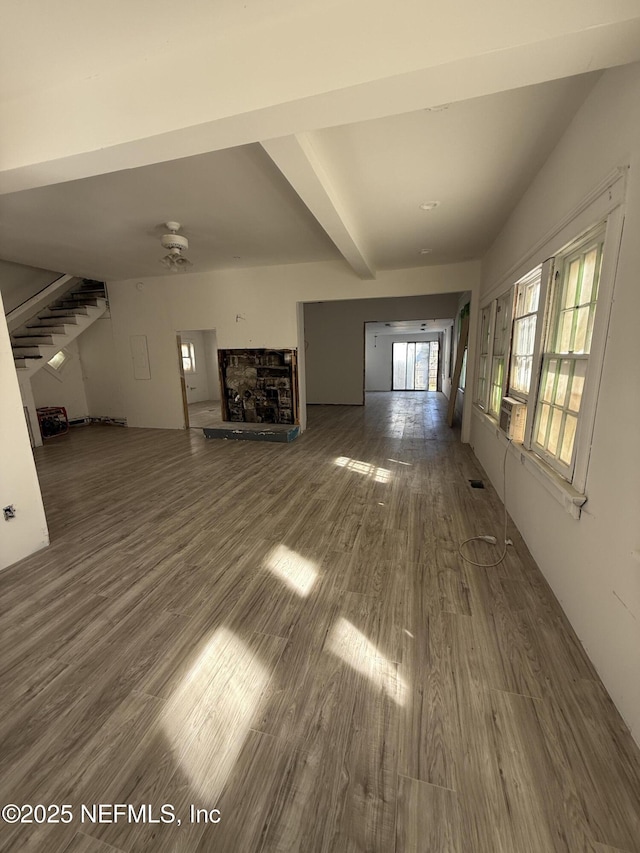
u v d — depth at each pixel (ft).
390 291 18.25
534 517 8.06
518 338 10.69
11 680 5.29
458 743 4.33
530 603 6.70
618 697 4.64
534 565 7.87
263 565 8.11
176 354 22.24
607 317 5.06
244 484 13.26
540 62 4.15
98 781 4.02
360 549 8.69
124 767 4.16
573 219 6.23
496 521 9.95
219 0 4.29
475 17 4.01
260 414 21.48
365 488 12.62
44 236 13.08
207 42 4.89
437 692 4.99
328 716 4.69
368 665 5.46
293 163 6.89
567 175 6.72
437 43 4.14
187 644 5.91
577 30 3.77
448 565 7.95
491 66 4.17
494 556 8.27
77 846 3.50
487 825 3.58
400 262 16.80
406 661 5.51
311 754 4.25
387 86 4.45
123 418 25.53
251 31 4.69
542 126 6.73
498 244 12.78
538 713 4.66
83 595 7.17
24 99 5.90
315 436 20.84
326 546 8.87
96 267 18.26
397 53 4.26
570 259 6.95
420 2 4.14
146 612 6.67
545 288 7.68
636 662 4.27
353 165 8.07
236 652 5.74
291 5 4.39
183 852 3.44
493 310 13.42
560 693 4.92
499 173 8.50
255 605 6.82
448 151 7.55
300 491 12.48
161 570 7.98
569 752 4.20
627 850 3.37
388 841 3.47
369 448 17.99
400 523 9.96
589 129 5.79
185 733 4.52
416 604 6.74
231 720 4.67
